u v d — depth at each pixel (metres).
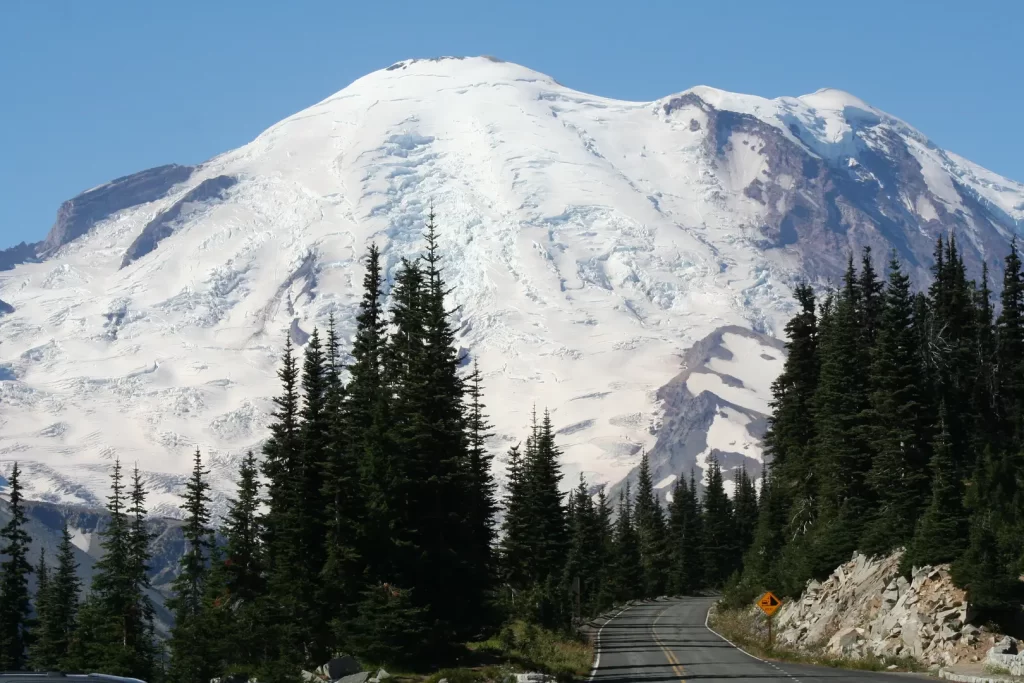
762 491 167.88
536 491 96.31
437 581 60.19
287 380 65.88
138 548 79.12
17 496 89.06
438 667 56.47
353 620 56.12
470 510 64.75
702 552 173.88
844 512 81.12
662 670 55.19
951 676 47.38
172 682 62.44
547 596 85.00
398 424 60.16
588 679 51.84
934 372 77.62
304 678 54.34
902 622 59.91
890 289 77.69
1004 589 55.06
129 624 77.62
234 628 60.66
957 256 83.88
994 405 77.50
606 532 150.88
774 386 105.06
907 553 65.31
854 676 49.28
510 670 52.03
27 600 87.50
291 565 60.81
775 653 66.38
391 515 58.84
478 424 70.81
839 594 73.44
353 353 69.31
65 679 18.70
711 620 106.69
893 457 74.00
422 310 65.38
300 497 61.19
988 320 79.75
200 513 77.88
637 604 145.12
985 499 61.28
